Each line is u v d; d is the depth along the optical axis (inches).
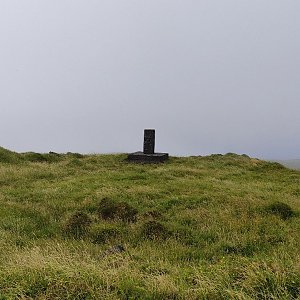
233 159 1425.9
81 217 530.0
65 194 724.7
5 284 272.5
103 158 1318.9
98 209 605.9
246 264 308.0
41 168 1042.1
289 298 249.8
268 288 262.5
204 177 1013.2
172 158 1413.6
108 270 295.3
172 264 367.6
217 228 513.0
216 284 269.3
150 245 447.8
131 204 657.6
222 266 314.8
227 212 594.2
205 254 415.8
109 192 732.7
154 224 498.3
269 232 497.4
